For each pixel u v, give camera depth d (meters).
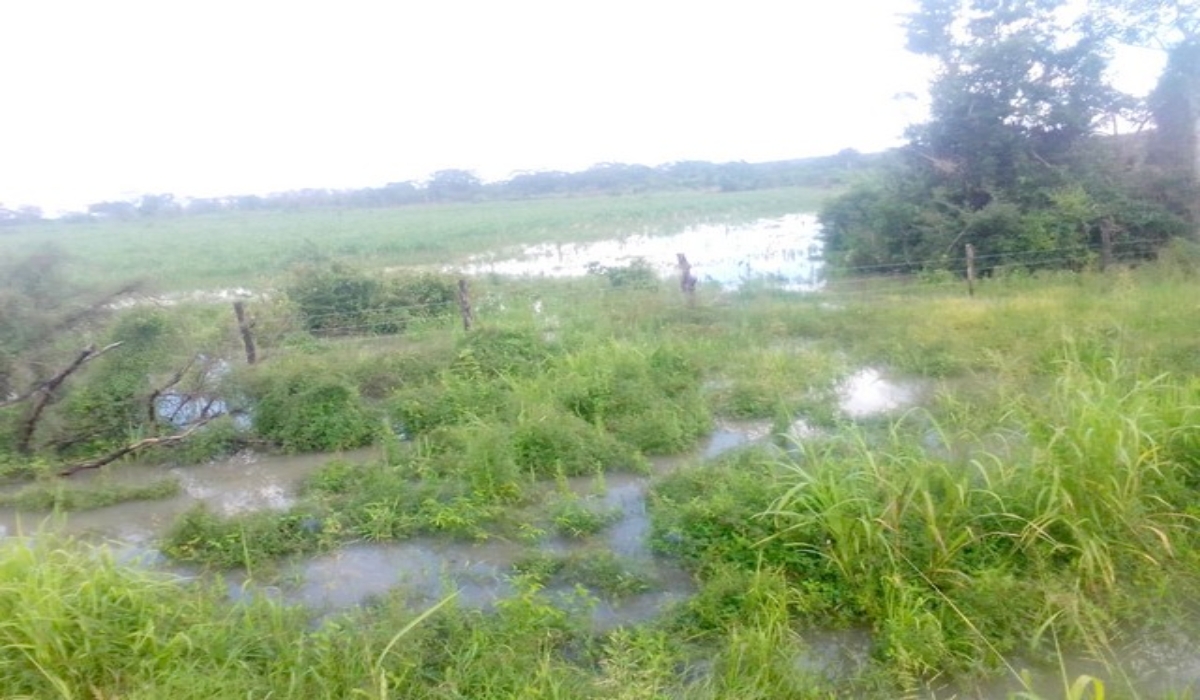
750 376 9.77
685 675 4.49
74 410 8.74
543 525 6.52
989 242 16.56
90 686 4.25
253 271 22.59
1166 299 11.65
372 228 37.41
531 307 14.27
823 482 5.61
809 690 4.31
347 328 13.61
